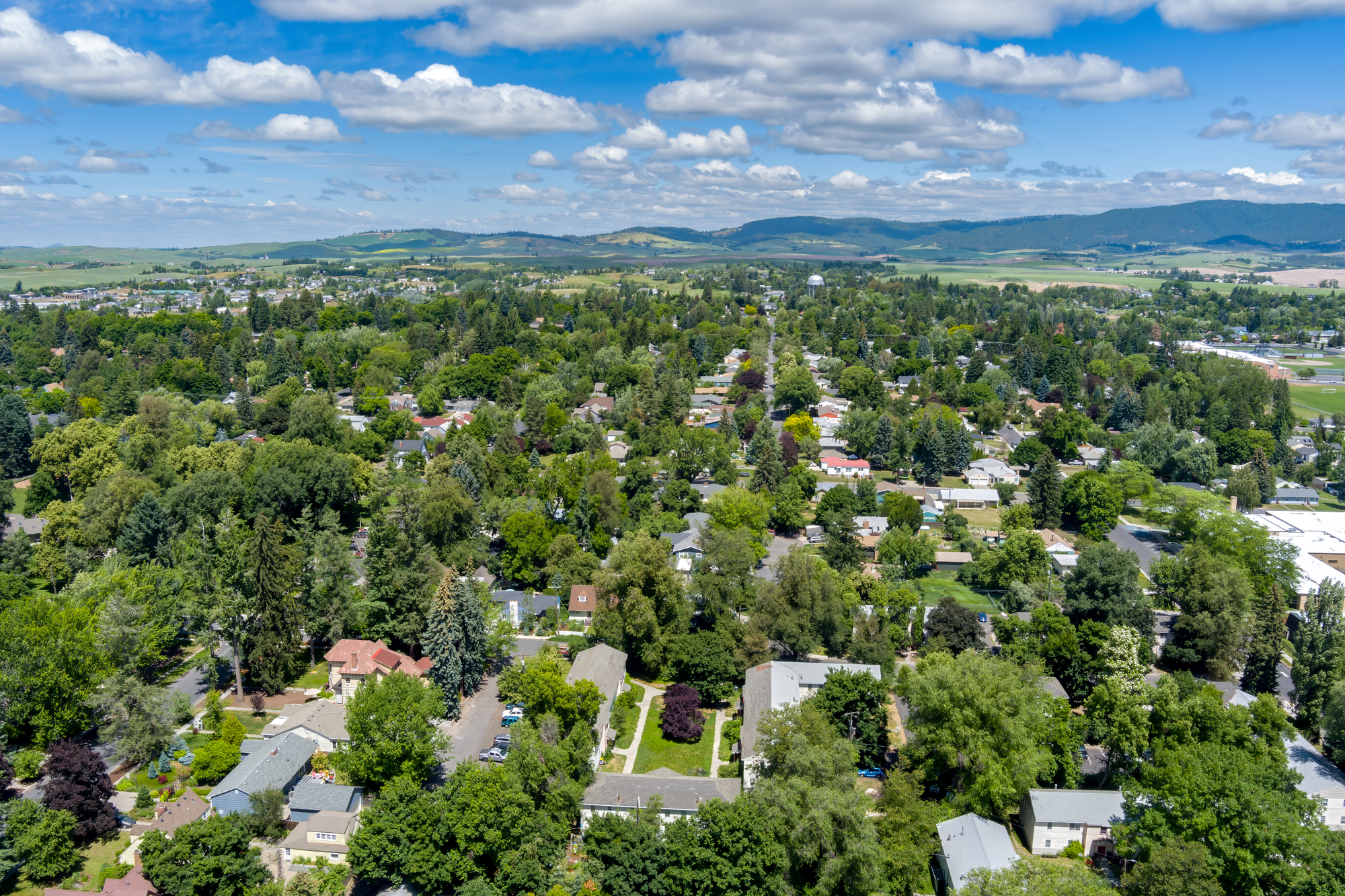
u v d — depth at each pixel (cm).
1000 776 7994
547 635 12362
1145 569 15175
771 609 11338
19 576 12650
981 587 14500
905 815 7681
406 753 8419
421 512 13412
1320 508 19412
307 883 7269
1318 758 8781
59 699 9144
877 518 16888
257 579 10444
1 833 7550
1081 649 11094
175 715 9569
